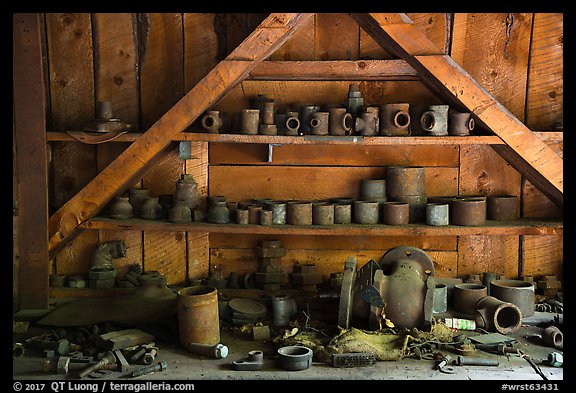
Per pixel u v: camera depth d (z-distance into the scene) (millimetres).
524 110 5039
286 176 5188
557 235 5098
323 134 4645
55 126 5117
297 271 5184
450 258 5211
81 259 5242
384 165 5156
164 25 5020
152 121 5121
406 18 4340
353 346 3965
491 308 4426
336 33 4977
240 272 5242
